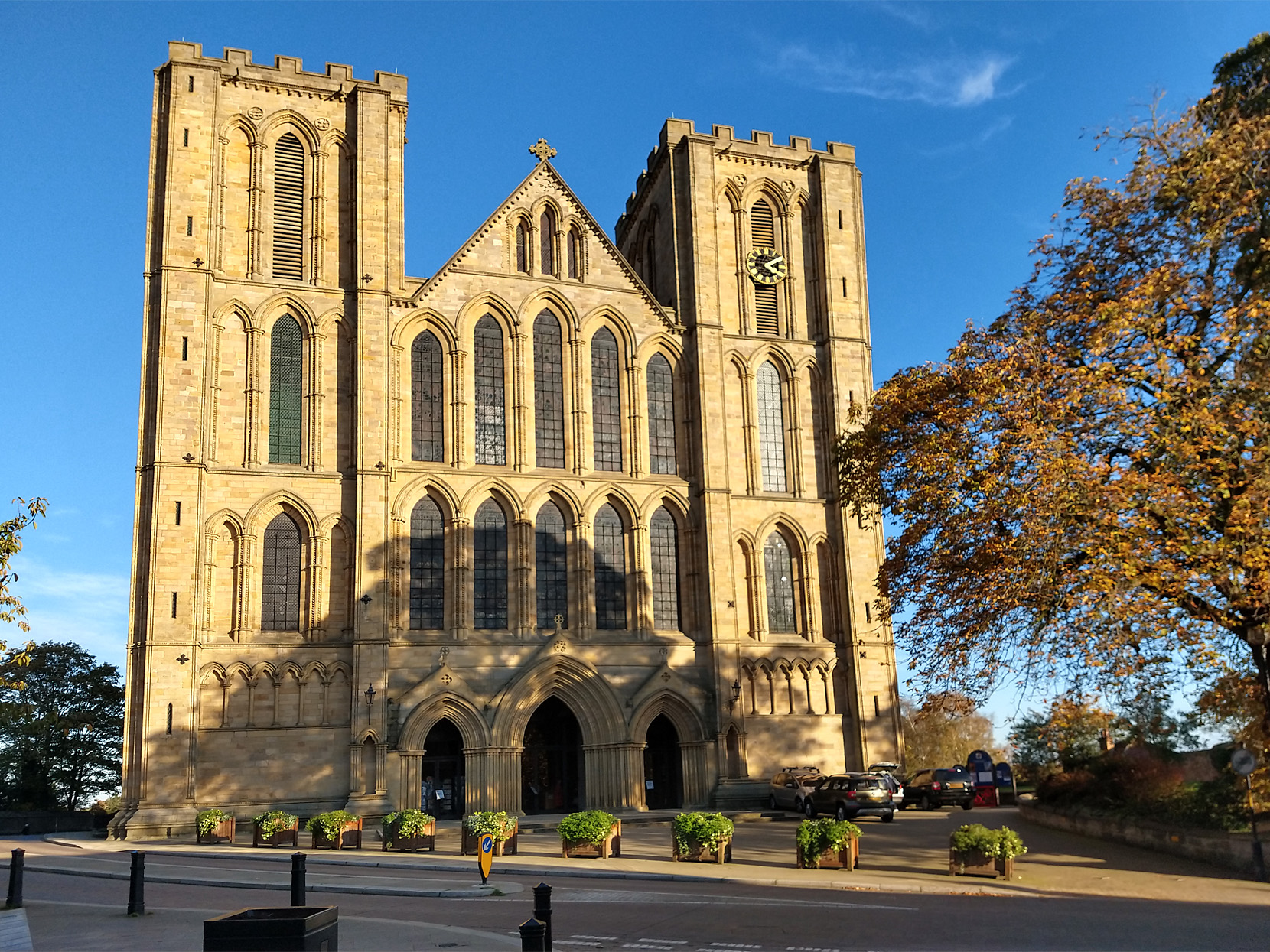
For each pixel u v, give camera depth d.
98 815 71.38
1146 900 30.06
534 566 68.56
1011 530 36.41
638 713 67.19
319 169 69.50
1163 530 35.78
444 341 69.50
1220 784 40.75
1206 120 41.25
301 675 62.19
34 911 27.95
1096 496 34.28
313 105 70.31
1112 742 56.62
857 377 77.88
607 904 29.41
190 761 58.59
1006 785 78.38
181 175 65.75
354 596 63.16
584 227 74.38
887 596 44.88
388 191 69.50
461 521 66.94
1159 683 36.31
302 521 64.50
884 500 45.50
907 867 37.59
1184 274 37.34
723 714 68.81
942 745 117.31
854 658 72.88
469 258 71.19
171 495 61.25
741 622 72.69
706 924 25.55
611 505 71.56
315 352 66.69
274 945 16.38
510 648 66.31
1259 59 45.81
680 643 70.06
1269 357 36.06
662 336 74.69
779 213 80.31
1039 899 30.25
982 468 37.72
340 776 61.66
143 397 63.38
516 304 71.19
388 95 70.75
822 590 75.12
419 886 32.88
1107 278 40.06
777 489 75.94
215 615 62.06
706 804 67.25
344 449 66.12
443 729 65.62
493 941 22.39
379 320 67.06
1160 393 36.41
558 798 67.88
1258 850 33.97
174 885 35.78
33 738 89.19
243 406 65.06
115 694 94.31
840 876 34.91
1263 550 33.81
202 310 64.12
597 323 73.62
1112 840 45.22
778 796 65.38
